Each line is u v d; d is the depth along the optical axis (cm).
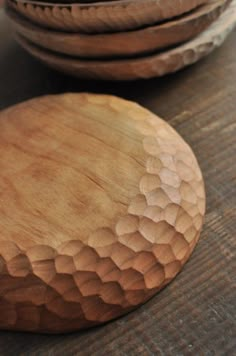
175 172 44
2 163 44
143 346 41
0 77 61
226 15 55
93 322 42
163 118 55
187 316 42
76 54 53
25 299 40
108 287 41
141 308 43
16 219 41
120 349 41
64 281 40
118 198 42
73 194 42
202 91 56
